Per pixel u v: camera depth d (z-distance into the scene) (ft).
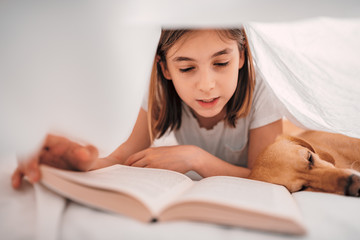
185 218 1.97
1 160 3.10
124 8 2.21
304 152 2.84
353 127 2.99
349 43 2.72
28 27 2.22
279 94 3.27
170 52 3.02
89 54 2.37
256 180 2.81
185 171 3.16
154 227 1.91
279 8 2.04
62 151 2.40
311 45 2.82
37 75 2.27
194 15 2.11
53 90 2.32
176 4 2.10
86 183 2.11
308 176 2.71
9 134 2.28
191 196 1.99
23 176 2.53
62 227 1.96
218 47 2.87
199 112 3.34
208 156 3.28
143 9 2.18
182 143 4.33
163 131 4.09
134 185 2.22
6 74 2.24
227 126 4.00
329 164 2.81
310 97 3.00
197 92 3.10
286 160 2.83
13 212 2.14
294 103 3.22
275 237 1.80
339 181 2.54
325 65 2.83
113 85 2.52
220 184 2.43
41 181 2.28
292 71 2.95
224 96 3.20
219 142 4.18
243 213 1.87
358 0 1.97
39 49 2.26
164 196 2.14
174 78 3.18
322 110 3.01
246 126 4.00
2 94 2.25
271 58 3.05
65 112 2.38
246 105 3.76
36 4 2.21
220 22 2.14
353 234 1.85
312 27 2.76
